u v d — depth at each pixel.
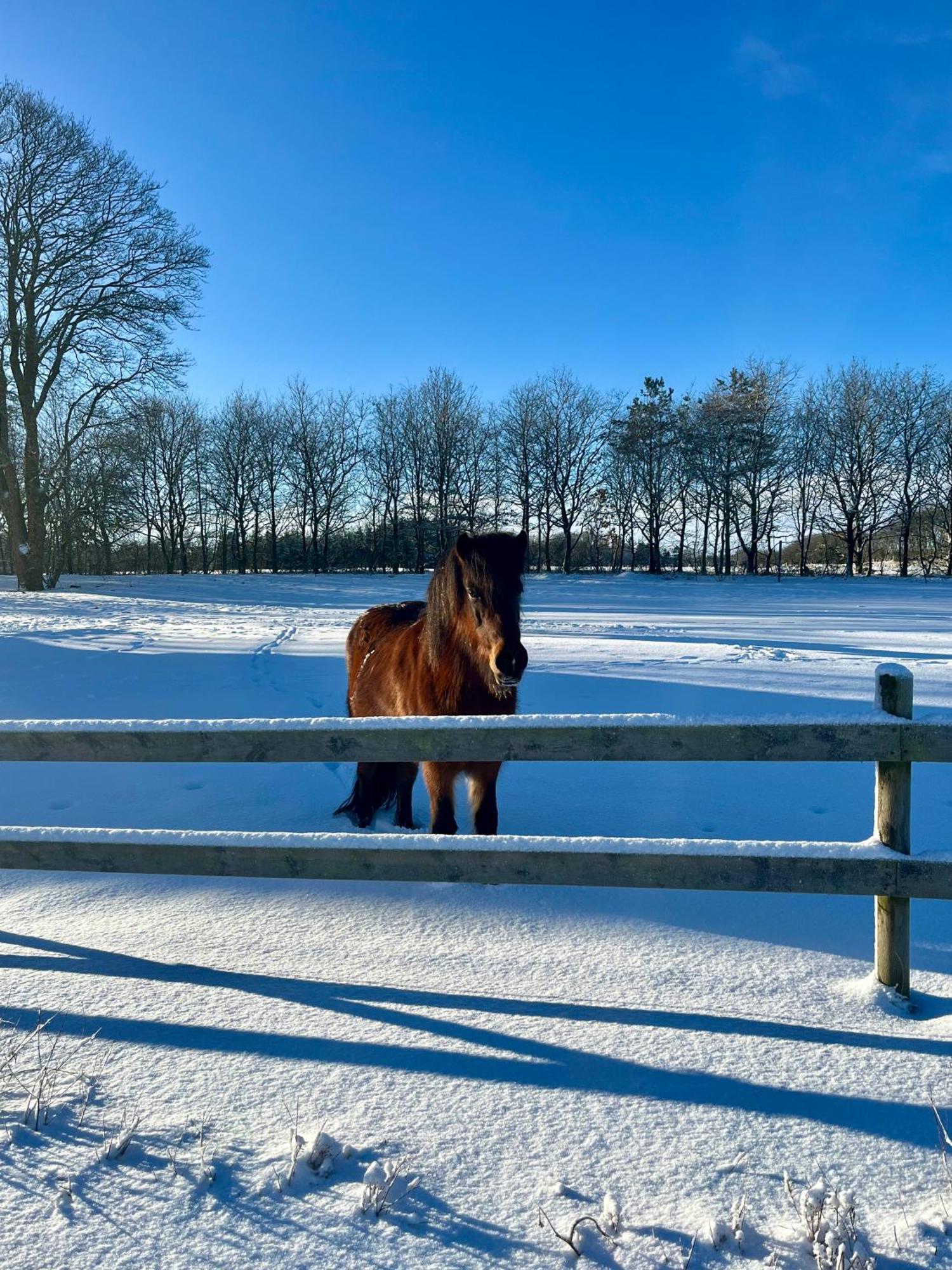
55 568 33.44
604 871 2.71
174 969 2.96
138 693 8.95
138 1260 1.74
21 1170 1.99
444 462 56.09
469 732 2.79
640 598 32.06
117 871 3.03
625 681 9.46
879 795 2.62
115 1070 2.36
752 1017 2.60
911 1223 1.80
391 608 5.39
